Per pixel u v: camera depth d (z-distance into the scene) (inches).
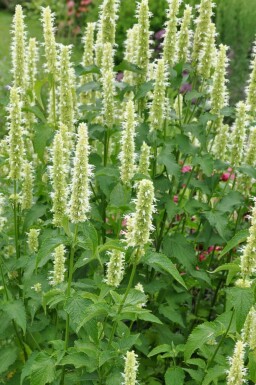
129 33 41.2
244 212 40.2
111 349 26.8
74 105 37.9
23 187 32.8
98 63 38.8
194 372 28.3
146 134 35.4
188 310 40.9
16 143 29.4
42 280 30.0
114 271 26.0
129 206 30.1
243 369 24.3
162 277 36.6
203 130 35.4
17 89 29.3
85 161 24.0
